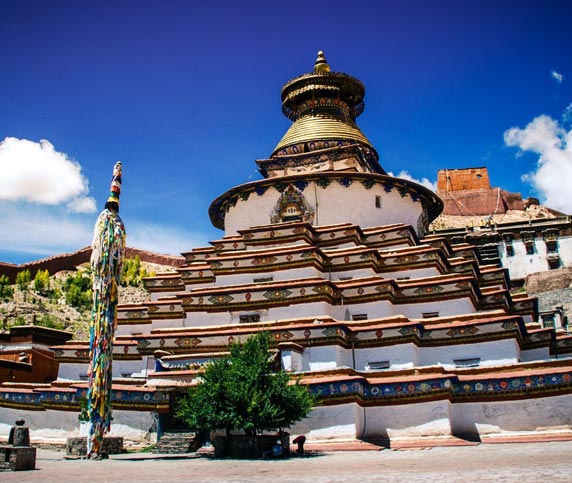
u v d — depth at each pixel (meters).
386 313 24.41
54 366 35.66
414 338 22.31
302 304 24.50
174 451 19.53
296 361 21.80
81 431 22.05
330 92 36.94
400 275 27.06
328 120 35.91
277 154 35.66
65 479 10.88
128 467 13.90
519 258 74.19
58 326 75.44
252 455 16.44
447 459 13.89
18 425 16.42
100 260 17.88
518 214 131.12
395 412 19.95
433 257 26.77
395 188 31.73
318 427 19.59
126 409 21.50
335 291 25.09
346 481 9.48
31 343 34.94
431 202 34.41
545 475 9.27
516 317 22.05
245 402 16.38
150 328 29.28
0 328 69.56
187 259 31.61
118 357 26.19
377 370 22.14
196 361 21.67
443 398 19.70
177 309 28.77
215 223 36.50
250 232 29.22
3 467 13.09
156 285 31.33
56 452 20.44
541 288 63.44
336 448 18.66
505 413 19.72
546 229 74.38
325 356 22.11
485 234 75.81
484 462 12.48
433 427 19.47
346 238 28.48
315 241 28.97
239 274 27.14
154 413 21.20
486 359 22.05
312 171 33.50
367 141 36.22
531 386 19.69
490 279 29.78
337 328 22.28
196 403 17.03
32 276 120.00
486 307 26.41
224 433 19.78
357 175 30.58
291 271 26.44
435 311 24.80
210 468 13.33
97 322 17.45
